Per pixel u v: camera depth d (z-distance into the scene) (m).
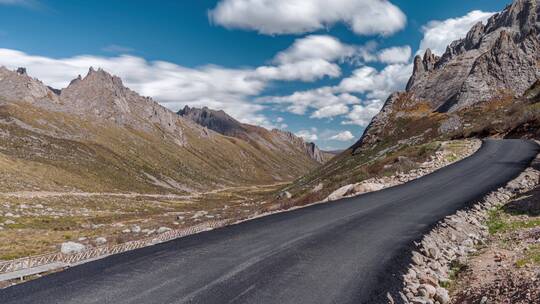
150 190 194.25
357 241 13.28
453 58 175.00
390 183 30.53
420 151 49.06
